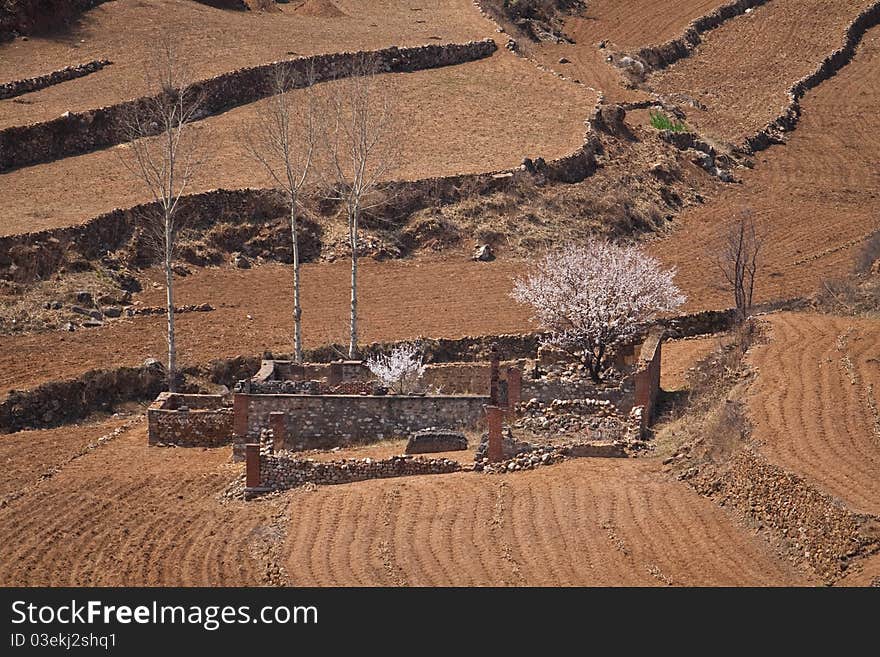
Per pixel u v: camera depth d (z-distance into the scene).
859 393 59.25
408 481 56.38
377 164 97.50
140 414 72.12
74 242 85.12
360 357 77.94
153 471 61.50
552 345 72.06
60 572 52.28
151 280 86.12
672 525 52.19
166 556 53.22
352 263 76.62
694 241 99.12
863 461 53.44
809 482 51.38
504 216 95.88
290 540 53.16
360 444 60.41
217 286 86.56
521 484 55.38
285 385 63.75
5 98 103.44
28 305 80.25
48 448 66.19
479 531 52.41
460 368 68.81
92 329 79.44
